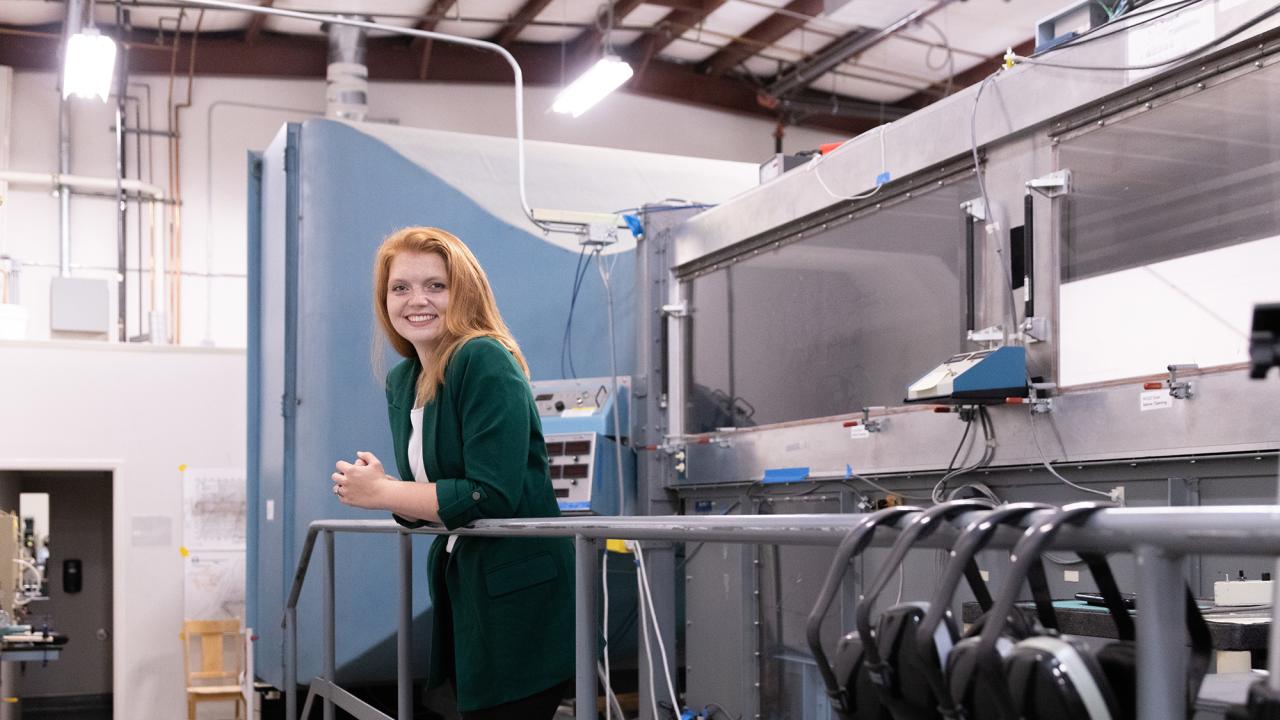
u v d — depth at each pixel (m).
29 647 6.16
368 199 4.93
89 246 9.18
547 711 1.93
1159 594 0.82
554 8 9.66
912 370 3.06
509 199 5.18
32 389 7.70
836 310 3.38
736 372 3.87
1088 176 2.53
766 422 3.71
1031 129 2.66
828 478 3.33
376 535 4.75
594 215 4.67
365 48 9.48
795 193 3.52
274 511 5.13
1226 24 2.20
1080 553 0.99
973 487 2.79
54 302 8.36
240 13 9.28
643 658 3.88
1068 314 2.57
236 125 9.72
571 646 1.92
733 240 3.85
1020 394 2.60
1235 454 2.19
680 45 10.45
